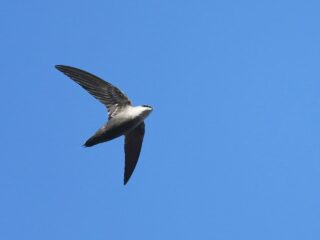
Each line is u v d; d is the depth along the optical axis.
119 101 18.75
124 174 19.31
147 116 18.48
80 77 18.80
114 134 18.27
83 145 18.27
